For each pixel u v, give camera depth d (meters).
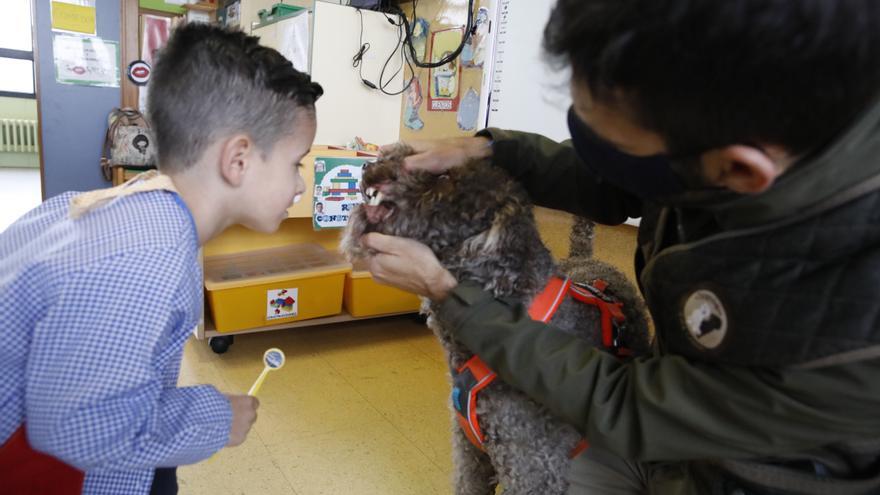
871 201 0.57
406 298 2.53
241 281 2.15
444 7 2.42
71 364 0.68
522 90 2.02
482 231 0.95
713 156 0.55
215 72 0.83
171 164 0.86
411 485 1.60
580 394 0.77
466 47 2.31
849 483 0.67
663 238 0.87
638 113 0.55
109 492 0.86
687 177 0.62
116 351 0.69
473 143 1.17
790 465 0.71
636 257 0.99
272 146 0.88
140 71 3.50
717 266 0.67
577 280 1.16
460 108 2.37
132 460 0.72
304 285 2.28
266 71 0.87
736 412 0.64
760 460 0.72
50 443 0.68
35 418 0.68
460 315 0.88
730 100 0.49
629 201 1.13
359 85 2.63
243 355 2.28
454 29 2.37
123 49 3.46
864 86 0.48
